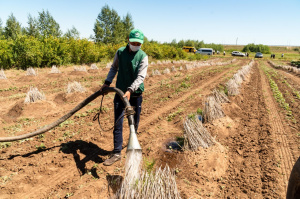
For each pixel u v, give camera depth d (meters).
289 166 3.70
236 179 3.38
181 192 2.94
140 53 3.38
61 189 3.09
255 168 3.65
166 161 3.70
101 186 3.05
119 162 3.71
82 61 20.61
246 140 4.74
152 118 6.34
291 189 1.82
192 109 7.01
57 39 17.92
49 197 2.93
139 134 5.09
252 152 4.20
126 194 2.42
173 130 5.26
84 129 5.27
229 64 30.02
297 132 5.30
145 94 9.52
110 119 6.06
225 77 14.58
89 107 7.15
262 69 24.19
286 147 4.44
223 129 5.08
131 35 3.22
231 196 2.98
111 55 25.73
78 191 2.97
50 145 4.38
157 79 13.45
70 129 5.27
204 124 5.26
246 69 17.64
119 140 3.52
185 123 3.97
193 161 3.57
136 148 2.62
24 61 15.67
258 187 3.15
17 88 9.60
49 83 10.84
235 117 6.30
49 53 16.66
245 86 11.59
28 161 3.75
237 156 4.06
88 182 3.19
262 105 7.82
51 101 7.16
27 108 6.34
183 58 39.00
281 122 6.05
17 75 13.02
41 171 3.49
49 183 3.24
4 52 14.23
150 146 4.25
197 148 3.79
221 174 3.51
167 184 2.48
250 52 83.06
